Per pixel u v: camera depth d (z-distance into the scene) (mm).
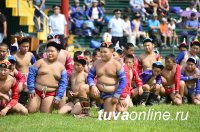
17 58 25125
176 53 46250
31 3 39312
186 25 46906
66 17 41156
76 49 42625
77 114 22062
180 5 52750
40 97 22719
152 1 49594
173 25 47406
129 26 44438
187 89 26891
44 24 39375
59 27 39312
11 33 41344
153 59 27375
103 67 21328
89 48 44312
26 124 19938
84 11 47312
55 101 22547
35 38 35938
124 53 27875
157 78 26078
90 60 27578
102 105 22750
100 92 21438
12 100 21984
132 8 48656
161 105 25266
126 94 22359
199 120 21656
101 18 46344
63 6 41125
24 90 24141
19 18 39281
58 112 22500
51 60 22734
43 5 40750
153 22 46469
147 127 19672
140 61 27516
